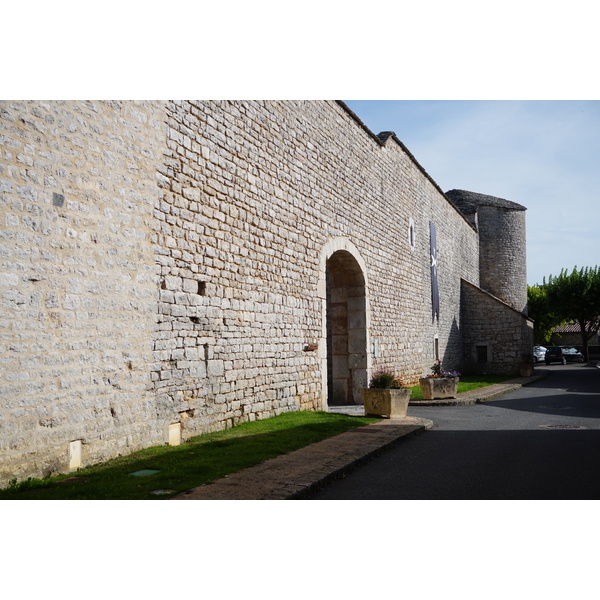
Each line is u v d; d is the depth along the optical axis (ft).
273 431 28.35
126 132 22.94
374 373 51.52
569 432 30.58
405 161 63.72
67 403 19.27
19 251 17.67
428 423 33.14
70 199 19.85
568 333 189.47
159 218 24.73
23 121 18.08
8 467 16.93
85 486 16.98
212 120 29.17
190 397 26.45
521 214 117.80
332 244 43.80
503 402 48.91
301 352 38.32
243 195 31.76
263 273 33.68
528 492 17.76
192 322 26.89
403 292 61.26
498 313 90.43
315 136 41.73
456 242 90.53
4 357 16.98
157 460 20.98
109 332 21.47
